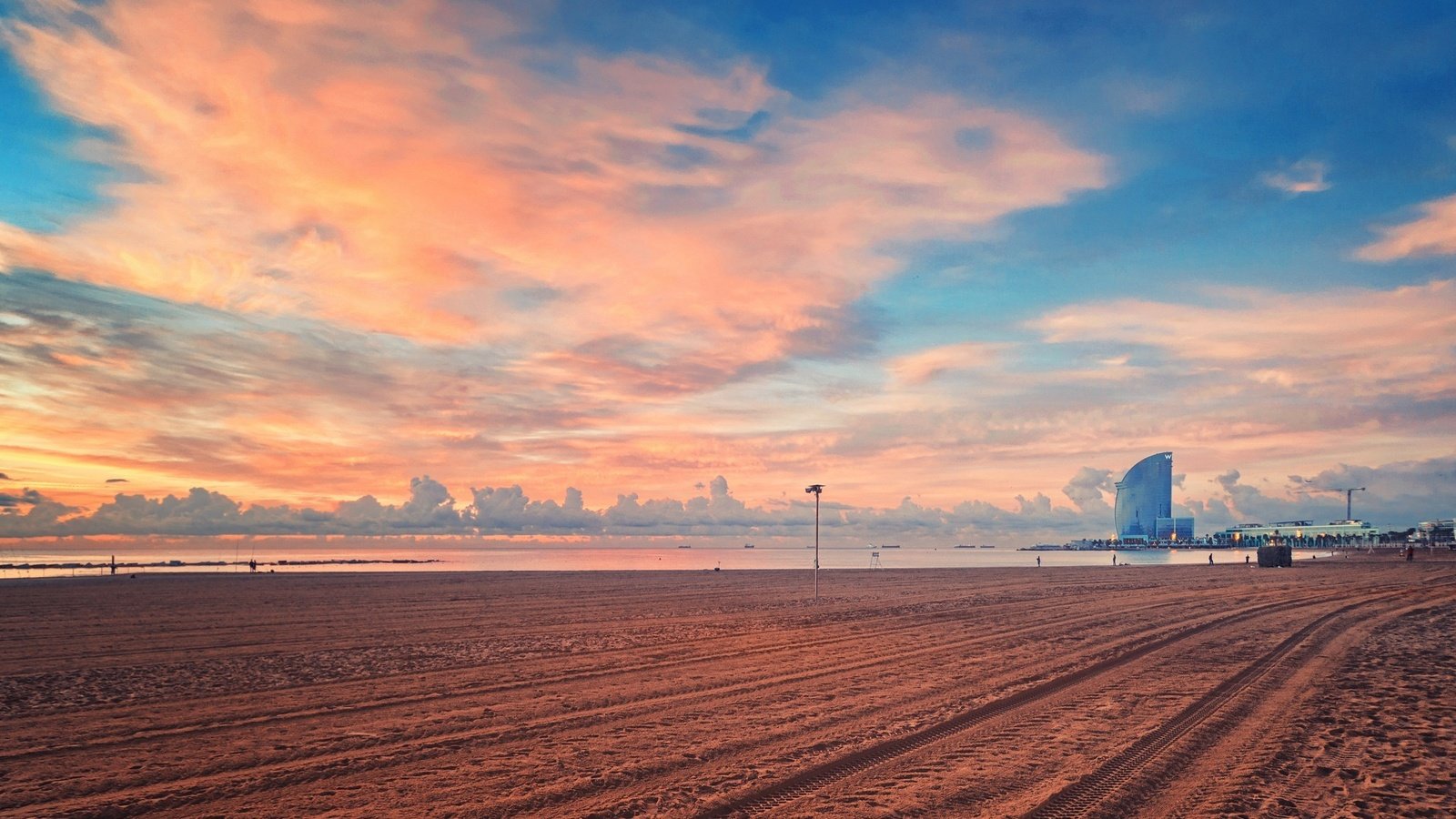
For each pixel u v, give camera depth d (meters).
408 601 40.28
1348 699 15.11
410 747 11.89
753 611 34.41
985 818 8.79
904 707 14.54
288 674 18.52
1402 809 9.03
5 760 11.31
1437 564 83.19
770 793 9.69
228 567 99.62
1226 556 188.12
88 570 90.69
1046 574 69.56
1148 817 8.81
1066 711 14.16
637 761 11.09
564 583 55.50
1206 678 17.44
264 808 9.25
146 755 11.51
